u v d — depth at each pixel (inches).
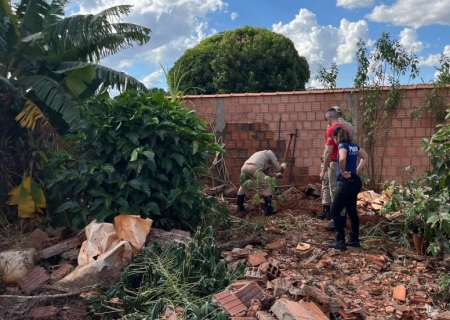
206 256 203.8
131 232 219.9
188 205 255.4
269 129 405.4
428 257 245.3
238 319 156.4
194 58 729.6
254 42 713.0
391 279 218.7
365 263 234.1
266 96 405.1
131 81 324.8
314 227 303.1
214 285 185.8
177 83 454.3
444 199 233.5
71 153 292.5
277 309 155.7
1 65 300.7
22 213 277.1
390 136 380.5
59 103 276.8
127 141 247.6
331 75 390.3
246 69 695.1
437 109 367.6
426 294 204.2
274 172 394.0
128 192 241.6
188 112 278.2
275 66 706.2
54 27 280.4
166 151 256.5
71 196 265.1
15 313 190.1
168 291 182.9
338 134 255.9
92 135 251.0
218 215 286.4
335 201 253.1
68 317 187.0
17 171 297.1
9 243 241.6
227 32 750.5
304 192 383.9
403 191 263.1
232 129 411.2
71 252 226.5
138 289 194.1
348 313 174.2
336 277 220.8
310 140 396.2
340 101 390.3
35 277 210.5
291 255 245.3
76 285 202.4
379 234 284.5
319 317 157.9
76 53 333.1
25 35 312.3
